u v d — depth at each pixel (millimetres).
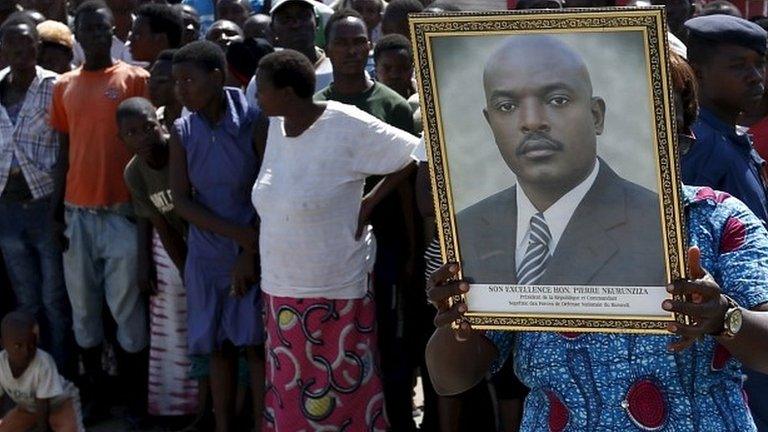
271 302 5105
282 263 5016
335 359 5059
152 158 5695
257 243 5359
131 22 8164
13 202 6590
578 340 2535
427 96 2406
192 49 5367
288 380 5098
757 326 2391
